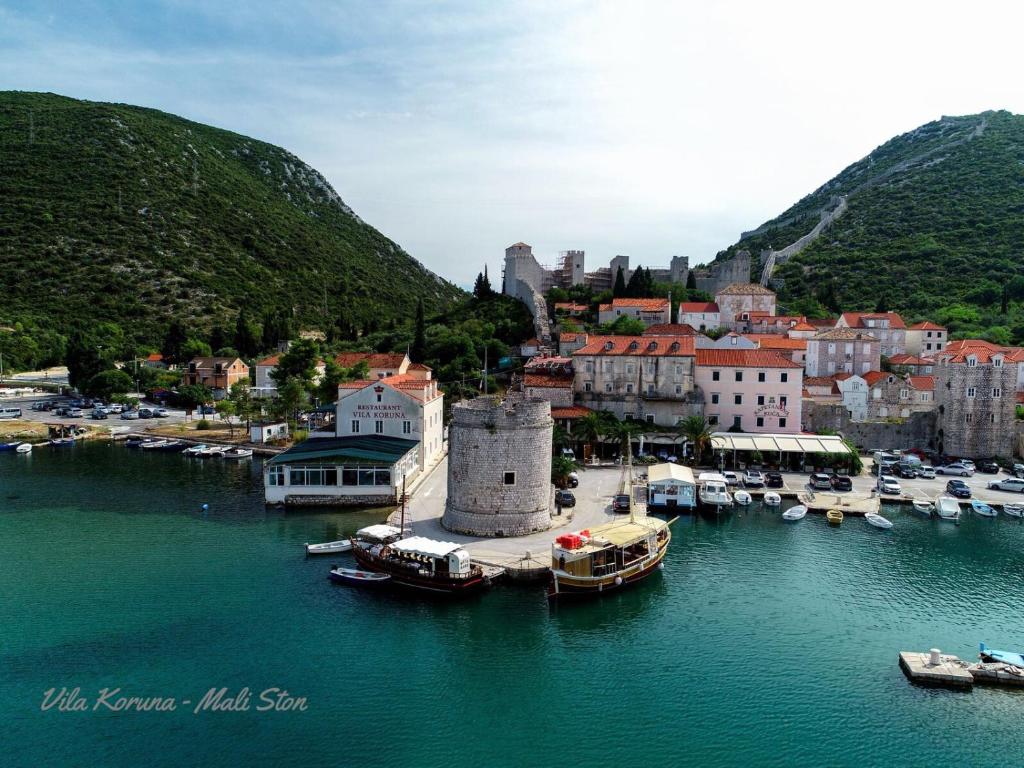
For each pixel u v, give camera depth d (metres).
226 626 49.59
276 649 46.81
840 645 48.62
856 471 92.25
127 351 183.62
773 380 101.25
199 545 65.12
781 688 43.53
